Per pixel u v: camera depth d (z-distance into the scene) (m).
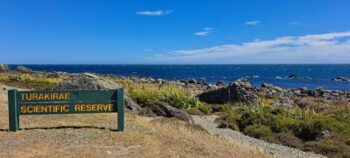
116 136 10.36
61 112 10.83
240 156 10.99
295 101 36.38
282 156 14.42
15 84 35.03
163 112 20.41
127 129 11.52
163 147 9.91
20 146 8.94
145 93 27.42
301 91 48.75
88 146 9.21
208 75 128.88
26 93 10.62
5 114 13.38
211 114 27.16
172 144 10.41
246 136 19.03
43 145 9.10
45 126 11.41
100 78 22.17
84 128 11.22
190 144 10.82
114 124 12.34
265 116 21.64
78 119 13.03
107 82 22.16
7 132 10.31
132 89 29.59
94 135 10.34
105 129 11.22
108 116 14.16
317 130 18.52
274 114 25.16
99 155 8.57
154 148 9.62
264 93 40.31
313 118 22.78
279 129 19.89
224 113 27.03
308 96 44.28
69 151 8.72
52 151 8.66
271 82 86.44
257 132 19.16
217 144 12.27
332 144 16.59
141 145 9.73
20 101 10.62
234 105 30.72
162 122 16.05
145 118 17.02
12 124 10.50
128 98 20.50
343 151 15.63
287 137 18.19
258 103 31.06
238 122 21.95
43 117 13.34
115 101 11.12
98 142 9.64
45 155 8.35
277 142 17.72
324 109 31.78
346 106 31.67
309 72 162.50
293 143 17.38
